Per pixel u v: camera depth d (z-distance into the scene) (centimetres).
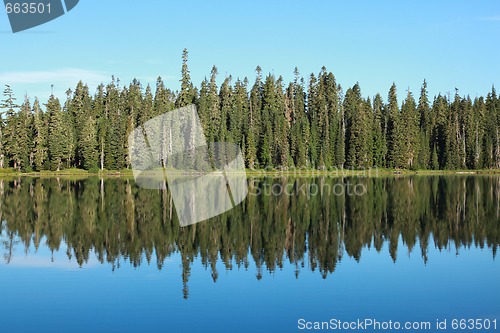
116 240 2461
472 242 2419
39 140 8788
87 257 2091
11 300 1527
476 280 1761
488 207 3759
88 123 8938
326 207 3791
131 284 1695
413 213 3450
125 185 5869
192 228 2817
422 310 1461
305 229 2789
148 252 2194
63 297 1557
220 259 2069
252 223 3008
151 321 1364
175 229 2789
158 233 2659
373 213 3453
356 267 1942
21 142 8825
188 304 1496
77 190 5191
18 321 1359
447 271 1883
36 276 1792
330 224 2973
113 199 4288
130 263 1989
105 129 8925
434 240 2477
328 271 1880
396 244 2378
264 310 1455
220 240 2469
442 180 7294
